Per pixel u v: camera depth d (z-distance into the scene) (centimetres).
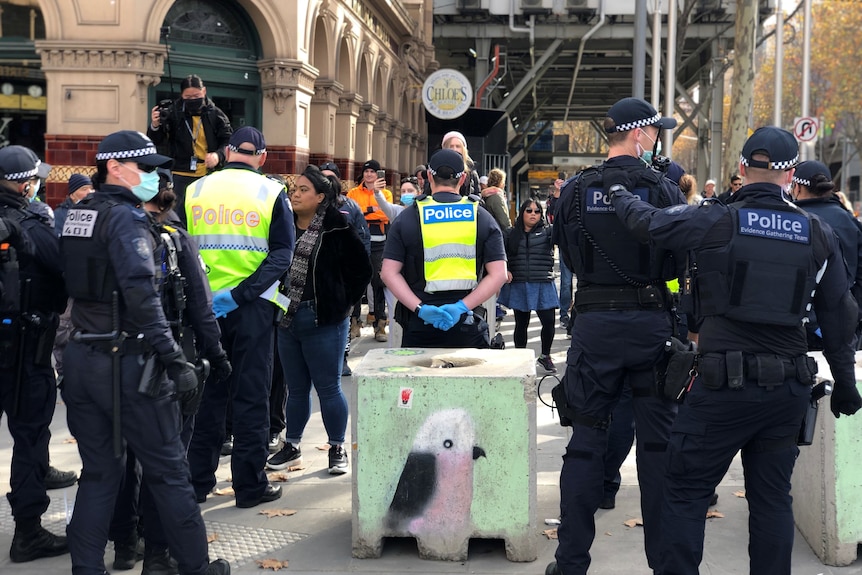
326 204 568
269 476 587
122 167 395
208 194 527
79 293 390
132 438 394
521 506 449
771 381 362
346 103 1784
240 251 520
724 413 369
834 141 6334
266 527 502
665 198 419
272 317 534
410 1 2684
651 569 445
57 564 457
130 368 388
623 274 414
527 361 480
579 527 417
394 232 517
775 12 2975
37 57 1256
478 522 452
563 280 1258
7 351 450
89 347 389
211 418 536
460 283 513
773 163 370
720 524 510
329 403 586
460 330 521
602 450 423
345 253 565
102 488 400
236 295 516
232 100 1347
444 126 2208
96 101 1203
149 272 383
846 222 541
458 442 450
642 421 422
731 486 575
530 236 945
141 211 394
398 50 2491
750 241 365
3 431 699
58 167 1207
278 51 1339
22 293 455
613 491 537
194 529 402
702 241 371
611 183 414
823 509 461
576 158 5881
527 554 452
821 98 5425
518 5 2952
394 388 450
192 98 742
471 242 513
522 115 5716
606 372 418
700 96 3747
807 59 2498
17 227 450
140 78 1207
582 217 420
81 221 388
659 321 416
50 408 467
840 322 378
